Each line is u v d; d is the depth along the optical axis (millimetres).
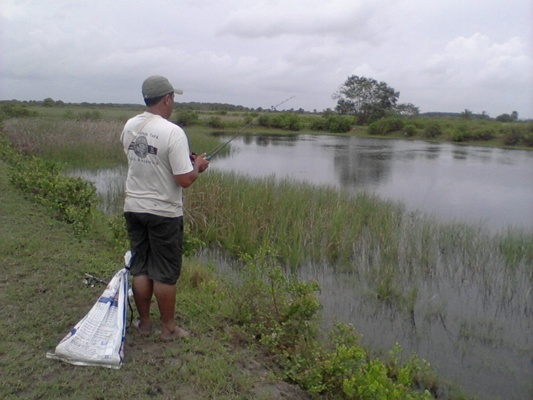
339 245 9688
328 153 33688
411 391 4234
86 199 8742
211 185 11523
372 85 66250
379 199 13594
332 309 7047
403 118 59938
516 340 6250
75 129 23078
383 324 6625
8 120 24969
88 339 3701
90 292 5020
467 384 5234
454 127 51219
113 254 6574
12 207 8383
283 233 9812
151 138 3471
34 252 6148
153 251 3781
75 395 3305
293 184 14328
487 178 22234
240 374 3859
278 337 4520
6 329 4098
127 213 3684
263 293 5062
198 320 4715
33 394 3268
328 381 4094
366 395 3686
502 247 9773
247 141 43625
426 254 9383
